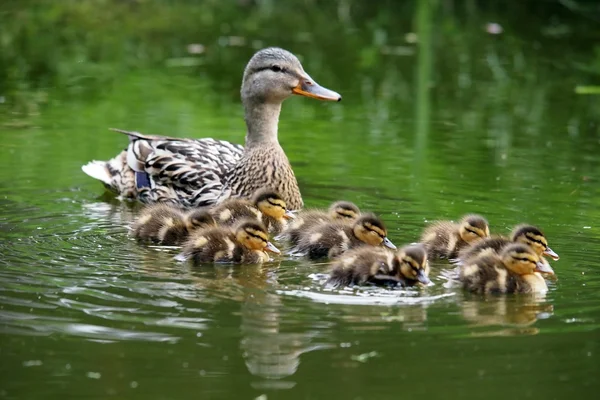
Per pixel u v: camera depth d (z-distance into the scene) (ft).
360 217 39.52
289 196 47.21
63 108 62.13
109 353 27.91
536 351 28.50
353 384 26.25
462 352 28.45
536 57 77.25
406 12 92.12
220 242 37.50
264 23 88.22
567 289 34.37
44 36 81.71
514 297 33.45
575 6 91.04
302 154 53.88
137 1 95.55
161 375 26.63
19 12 89.97
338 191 47.83
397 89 68.39
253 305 32.01
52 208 44.98
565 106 65.00
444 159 53.26
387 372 26.99
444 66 74.79
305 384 26.22
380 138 57.26
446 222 40.93
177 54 76.69
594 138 57.82
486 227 39.73
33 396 25.46
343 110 63.41
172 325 30.04
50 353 27.91
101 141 55.57
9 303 31.63
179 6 94.48
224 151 50.03
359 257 35.01
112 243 39.81
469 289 34.30
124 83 68.28
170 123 59.26
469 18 89.86
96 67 72.54
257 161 47.21
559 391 26.00
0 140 55.21
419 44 80.84
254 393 25.72
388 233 41.39
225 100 64.59
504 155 54.24
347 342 28.99
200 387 26.00
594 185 48.73
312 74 71.26
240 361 27.53
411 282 34.60
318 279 35.42
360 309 31.86
